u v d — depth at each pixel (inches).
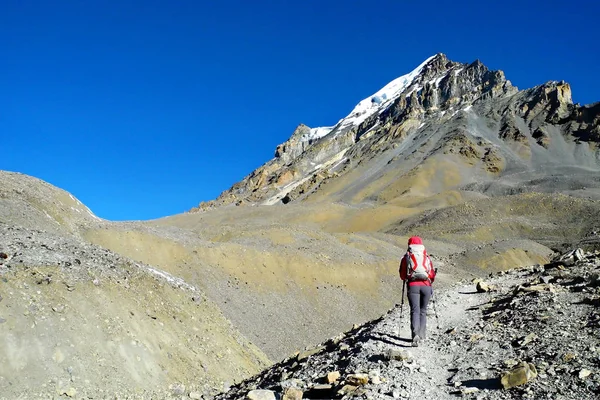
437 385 259.3
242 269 1501.0
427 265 362.3
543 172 7568.9
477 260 2497.5
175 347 588.7
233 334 777.6
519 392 226.7
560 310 363.9
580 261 578.2
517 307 404.8
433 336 371.9
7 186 1140.5
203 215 5954.7
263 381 407.2
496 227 3602.4
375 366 299.9
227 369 643.5
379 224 4913.9
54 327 467.2
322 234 2176.4
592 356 255.1
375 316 1539.1
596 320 318.7
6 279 473.7
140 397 479.2
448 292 571.2
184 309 698.2
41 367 430.9
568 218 3747.5
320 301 1517.0
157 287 687.7
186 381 553.3
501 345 313.1
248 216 5698.8
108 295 561.9
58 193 1466.5
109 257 676.7
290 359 461.1
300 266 1612.9
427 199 6441.9
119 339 518.0
